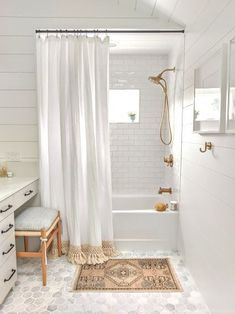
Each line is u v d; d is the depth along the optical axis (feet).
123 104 11.17
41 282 6.55
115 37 8.29
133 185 11.23
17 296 6.01
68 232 7.97
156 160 11.16
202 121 5.61
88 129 7.48
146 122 11.01
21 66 7.68
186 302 5.78
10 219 5.89
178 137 8.31
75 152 7.43
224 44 4.41
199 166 6.01
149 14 7.52
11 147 7.97
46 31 7.39
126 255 7.97
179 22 7.31
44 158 7.79
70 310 5.55
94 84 7.54
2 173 7.87
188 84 6.97
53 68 7.45
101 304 5.74
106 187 7.83
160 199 10.71
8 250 5.74
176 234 8.24
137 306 5.66
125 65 10.71
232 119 4.15
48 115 7.55
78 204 7.53
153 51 10.15
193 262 6.59
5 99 7.80
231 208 4.33
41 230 6.30
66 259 7.70
